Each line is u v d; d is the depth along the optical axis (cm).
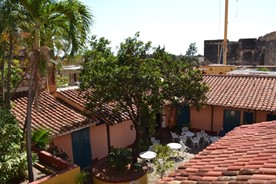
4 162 929
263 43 4753
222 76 2203
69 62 1075
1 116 998
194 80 1459
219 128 1977
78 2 973
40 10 899
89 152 1518
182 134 1897
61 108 1498
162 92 1378
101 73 1198
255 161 530
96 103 1288
